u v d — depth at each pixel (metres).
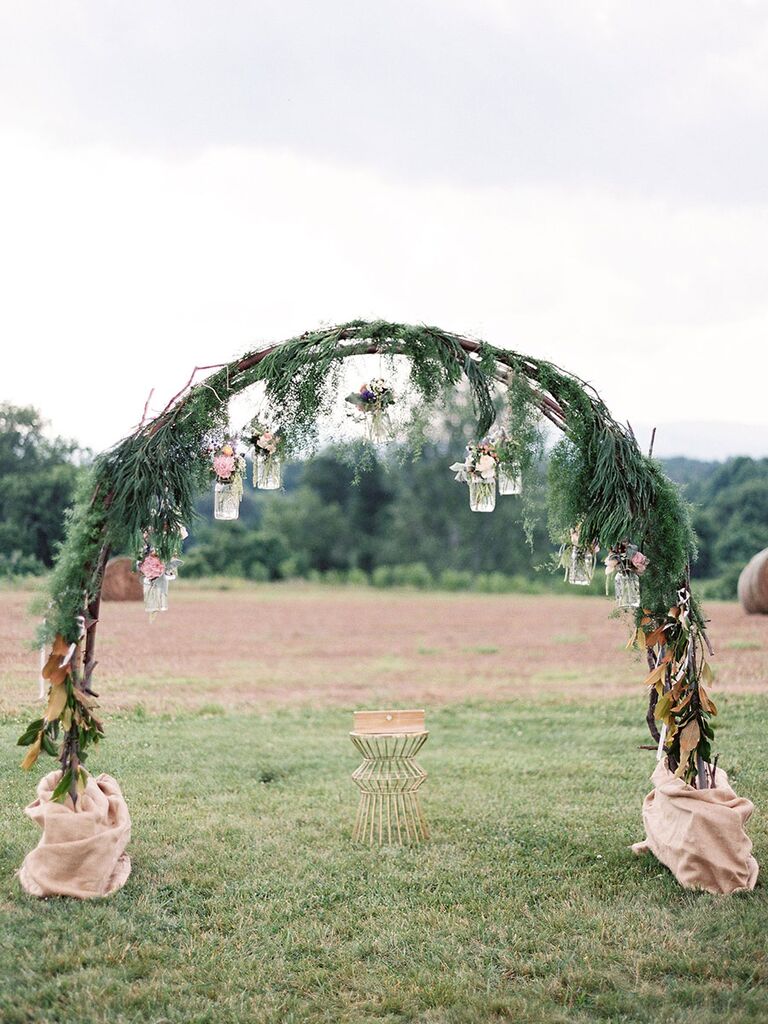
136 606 22.67
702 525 41.19
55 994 4.06
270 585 36.44
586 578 5.62
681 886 5.37
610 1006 4.00
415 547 47.06
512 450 5.28
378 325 5.20
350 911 5.10
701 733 5.62
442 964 4.45
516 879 5.60
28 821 6.43
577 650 17.45
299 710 11.49
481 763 8.74
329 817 6.89
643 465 5.42
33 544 35.16
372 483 49.25
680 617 5.55
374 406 5.18
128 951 4.50
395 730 6.51
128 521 5.15
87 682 5.31
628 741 9.70
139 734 9.64
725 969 4.32
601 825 6.71
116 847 5.28
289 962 4.48
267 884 5.45
